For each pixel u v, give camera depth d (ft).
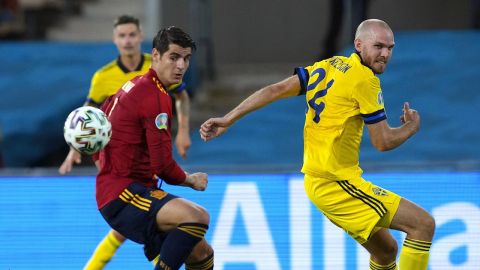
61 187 72.90
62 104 108.68
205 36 126.21
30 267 72.54
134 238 53.62
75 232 72.64
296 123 107.04
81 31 138.31
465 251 70.74
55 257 72.43
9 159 106.83
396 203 55.57
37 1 139.33
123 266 72.18
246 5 143.23
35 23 139.03
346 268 71.05
